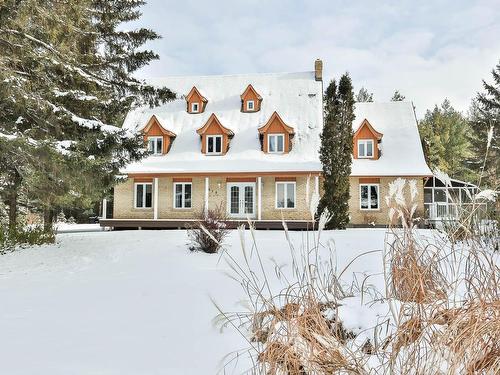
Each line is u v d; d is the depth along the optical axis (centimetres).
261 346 291
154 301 506
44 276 783
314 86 2469
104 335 364
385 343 234
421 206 2119
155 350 321
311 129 2245
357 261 772
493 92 3284
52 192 1245
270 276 660
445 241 336
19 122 1160
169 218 2203
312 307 246
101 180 1174
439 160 4512
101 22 1572
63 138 1169
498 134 2914
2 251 1130
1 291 615
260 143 2220
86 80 1249
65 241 1348
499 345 202
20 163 1211
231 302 483
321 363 212
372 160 2322
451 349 198
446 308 238
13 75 1039
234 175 2064
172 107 2500
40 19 1076
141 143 1251
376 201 2238
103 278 732
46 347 330
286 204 2106
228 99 2486
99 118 1409
